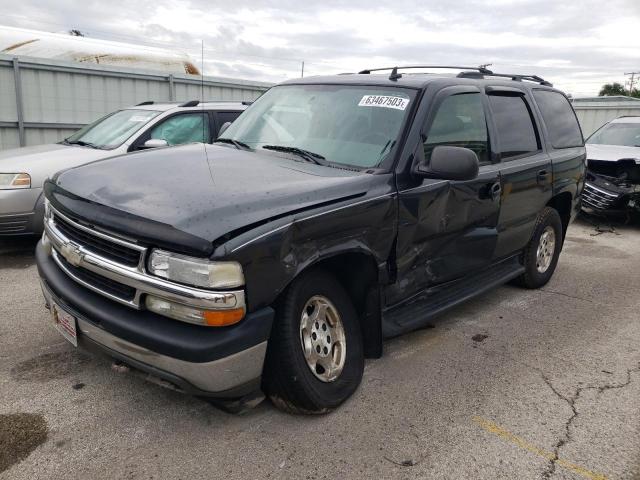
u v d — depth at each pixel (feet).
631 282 20.48
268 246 8.60
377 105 12.65
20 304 15.23
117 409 10.32
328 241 9.80
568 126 19.48
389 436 9.96
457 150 11.03
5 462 8.72
